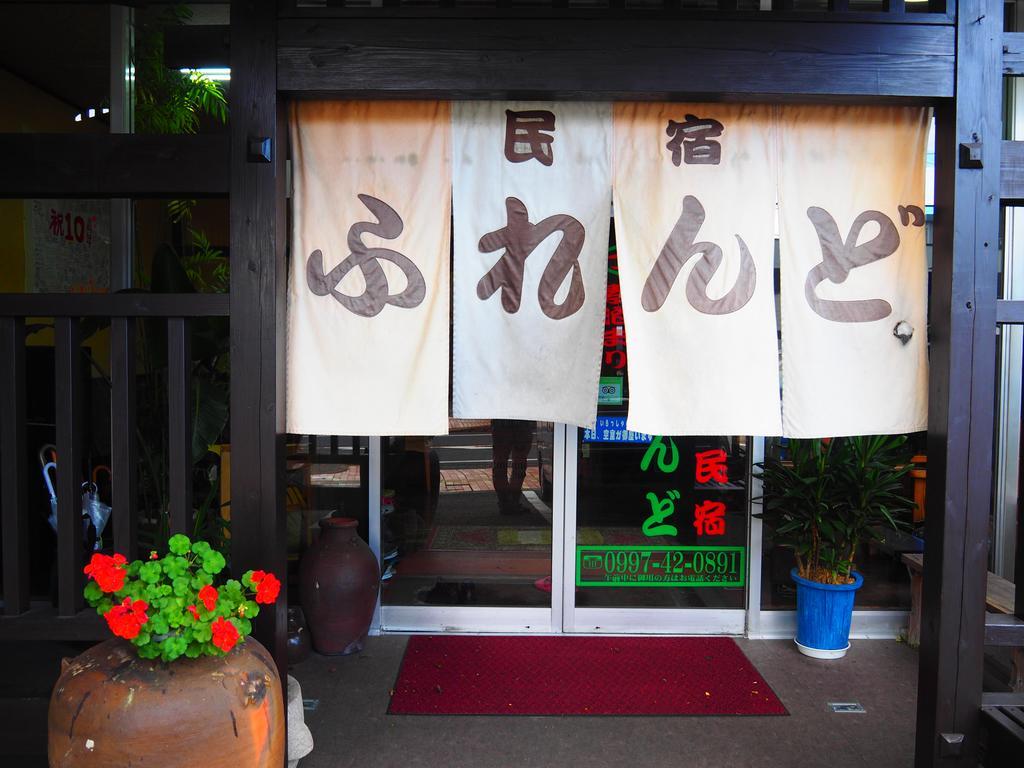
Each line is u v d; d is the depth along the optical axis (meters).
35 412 4.87
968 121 2.99
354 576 4.47
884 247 3.21
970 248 3.01
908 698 4.11
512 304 3.22
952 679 3.01
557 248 3.21
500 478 5.00
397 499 5.04
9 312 2.90
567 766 3.46
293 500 5.02
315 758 3.51
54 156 2.95
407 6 2.92
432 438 5.02
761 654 4.67
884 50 2.97
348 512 4.97
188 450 3.00
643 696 4.09
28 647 4.09
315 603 4.46
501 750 3.59
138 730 2.23
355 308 3.16
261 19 2.91
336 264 3.16
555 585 4.91
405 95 2.97
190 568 2.76
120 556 2.48
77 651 4.05
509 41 2.92
